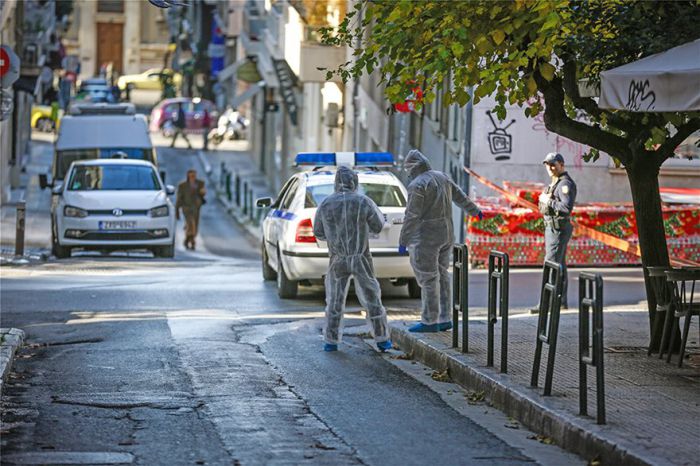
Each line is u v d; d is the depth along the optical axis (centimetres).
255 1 11788
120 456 1883
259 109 12756
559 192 3556
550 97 2731
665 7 2567
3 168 8762
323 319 3616
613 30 2630
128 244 5819
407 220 3069
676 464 1738
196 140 15625
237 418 2189
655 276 2670
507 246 5084
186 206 7138
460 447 1997
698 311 2584
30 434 2036
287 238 3994
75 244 5769
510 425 2188
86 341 3142
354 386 2550
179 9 18400
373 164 4403
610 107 2348
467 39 2536
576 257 5125
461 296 2744
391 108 2712
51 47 14275
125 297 4103
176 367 2739
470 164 5747
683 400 2214
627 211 5125
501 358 2475
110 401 2331
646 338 3005
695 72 2145
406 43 2630
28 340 3158
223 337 3225
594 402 2188
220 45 16062
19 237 5522
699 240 5112
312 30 7531
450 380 2636
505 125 5744
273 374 2672
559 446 2030
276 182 11162
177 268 5269
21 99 10506
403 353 3019
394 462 1878
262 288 4419
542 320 2286
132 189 6006
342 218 3012
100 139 7369
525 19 2484
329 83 8600
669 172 5659
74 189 5978
